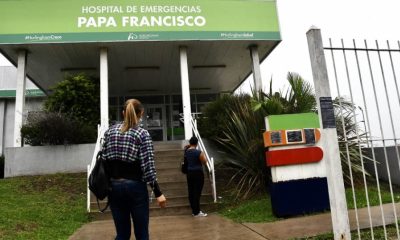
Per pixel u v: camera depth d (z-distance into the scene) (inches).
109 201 133.5
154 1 469.7
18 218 250.5
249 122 342.3
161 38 462.0
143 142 131.5
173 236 215.3
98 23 455.2
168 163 395.5
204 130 434.9
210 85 699.4
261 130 335.6
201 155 294.7
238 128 349.1
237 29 477.7
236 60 565.0
